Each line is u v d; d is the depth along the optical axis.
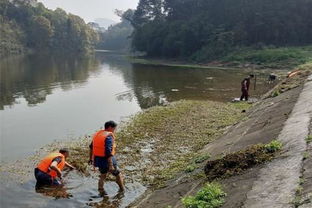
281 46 69.81
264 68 55.09
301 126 9.57
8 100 26.09
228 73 48.44
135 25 104.75
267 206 5.90
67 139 15.46
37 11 131.75
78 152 13.27
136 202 8.95
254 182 7.04
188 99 25.81
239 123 14.91
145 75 46.19
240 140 11.27
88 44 132.25
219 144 12.11
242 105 22.09
